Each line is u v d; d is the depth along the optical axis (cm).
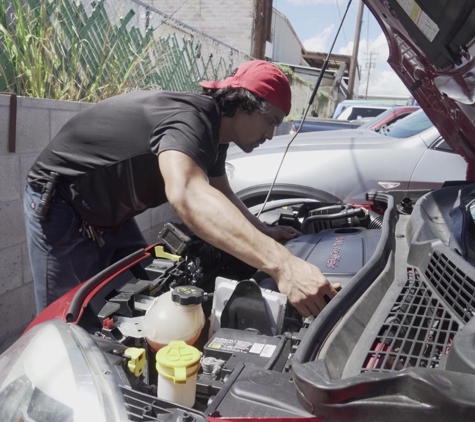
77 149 217
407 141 421
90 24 427
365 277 152
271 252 156
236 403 113
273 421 104
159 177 216
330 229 250
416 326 133
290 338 150
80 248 232
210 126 194
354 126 892
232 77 205
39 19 363
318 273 153
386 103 1359
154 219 468
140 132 203
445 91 229
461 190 230
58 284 230
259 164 420
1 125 292
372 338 130
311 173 411
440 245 160
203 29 1501
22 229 314
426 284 152
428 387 92
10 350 148
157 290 189
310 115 1502
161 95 204
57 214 223
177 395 124
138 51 516
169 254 211
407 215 244
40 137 326
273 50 2164
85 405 111
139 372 137
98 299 170
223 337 154
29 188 231
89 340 133
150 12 547
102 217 229
